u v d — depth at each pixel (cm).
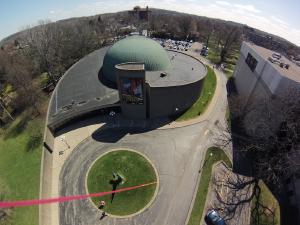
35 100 7112
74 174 4788
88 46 10081
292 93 4738
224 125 6172
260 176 4716
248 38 16500
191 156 5200
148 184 4594
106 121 6097
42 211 4012
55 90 6581
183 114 6475
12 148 5584
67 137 5634
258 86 6231
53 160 5075
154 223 3991
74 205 4231
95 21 17175
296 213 4253
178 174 4800
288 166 4409
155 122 6131
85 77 7119
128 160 5059
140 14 14112
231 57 11306
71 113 5756
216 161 5116
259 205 4331
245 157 5262
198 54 11262
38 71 9312
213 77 8731
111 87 6669
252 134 5672
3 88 8369
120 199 4331
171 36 13425
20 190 4403
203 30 15125
